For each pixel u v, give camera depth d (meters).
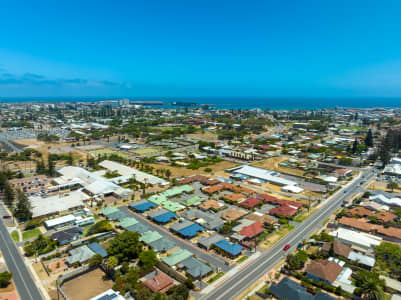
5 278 73.06
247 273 79.25
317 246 93.69
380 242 93.62
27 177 168.38
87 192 146.62
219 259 86.44
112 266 78.00
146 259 80.62
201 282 75.00
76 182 156.00
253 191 150.38
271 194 147.38
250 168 190.38
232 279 76.56
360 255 86.00
